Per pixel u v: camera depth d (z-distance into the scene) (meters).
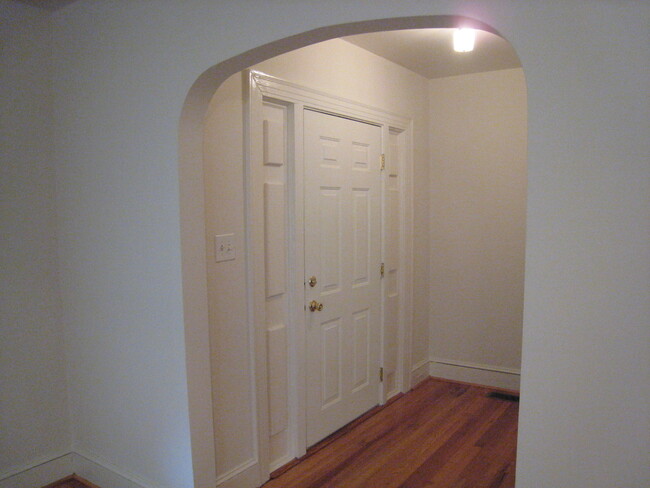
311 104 2.46
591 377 1.13
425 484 2.31
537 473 1.21
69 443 2.39
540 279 1.16
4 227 2.09
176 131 1.79
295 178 2.40
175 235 1.84
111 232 2.07
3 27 2.04
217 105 2.00
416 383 3.58
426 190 3.60
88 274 2.20
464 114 3.46
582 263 1.11
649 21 1.01
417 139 3.43
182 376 1.88
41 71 2.19
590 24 1.07
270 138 2.29
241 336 2.17
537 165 1.14
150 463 2.06
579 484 1.17
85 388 2.30
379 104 2.98
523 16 1.14
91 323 2.22
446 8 1.25
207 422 1.96
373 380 3.14
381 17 1.33
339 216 2.74
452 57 2.98
